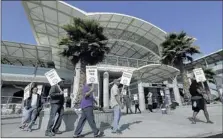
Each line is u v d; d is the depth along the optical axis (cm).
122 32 2333
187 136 522
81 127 497
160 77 1817
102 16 1981
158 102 1916
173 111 1251
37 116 664
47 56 2111
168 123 760
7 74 1848
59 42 1044
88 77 563
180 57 1767
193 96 751
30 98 673
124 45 2423
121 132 568
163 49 1855
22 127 664
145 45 2511
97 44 948
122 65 1928
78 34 974
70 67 2431
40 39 2186
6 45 1780
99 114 707
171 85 1844
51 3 1598
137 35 2412
